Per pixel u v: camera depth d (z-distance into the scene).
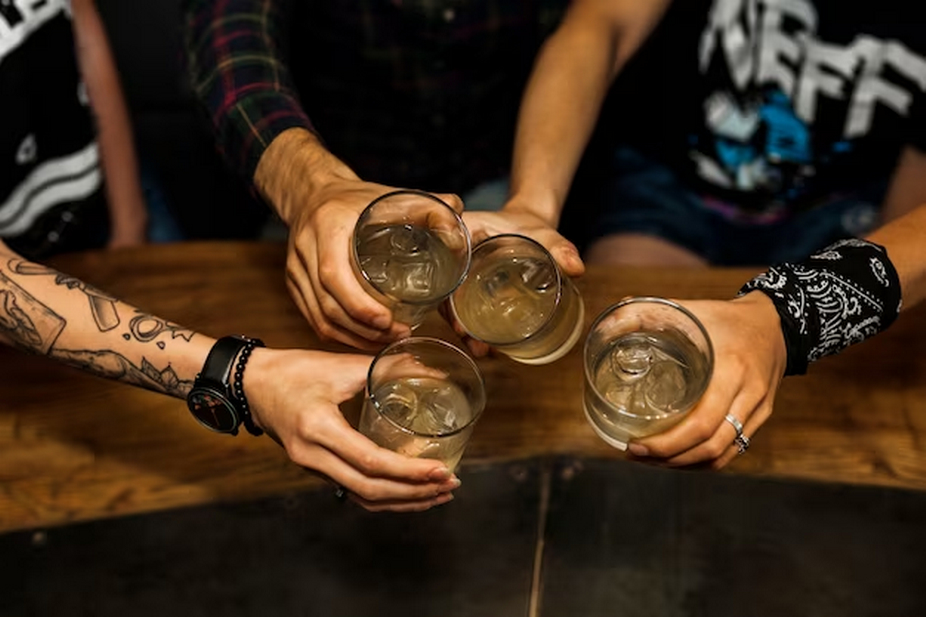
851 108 1.34
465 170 1.52
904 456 0.95
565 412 0.98
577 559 0.87
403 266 0.85
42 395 1.00
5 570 0.86
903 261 0.97
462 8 1.34
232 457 0.95
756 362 0.87
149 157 1.65
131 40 1.59
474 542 0.88
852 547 0.87
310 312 0.95
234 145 1.10
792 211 1.43
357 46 1.37
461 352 0.84
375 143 1.48
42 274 0.97
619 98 1.61
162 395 1.01
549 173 1.14
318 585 0.85
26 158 1.21
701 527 0.89
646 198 1.46
